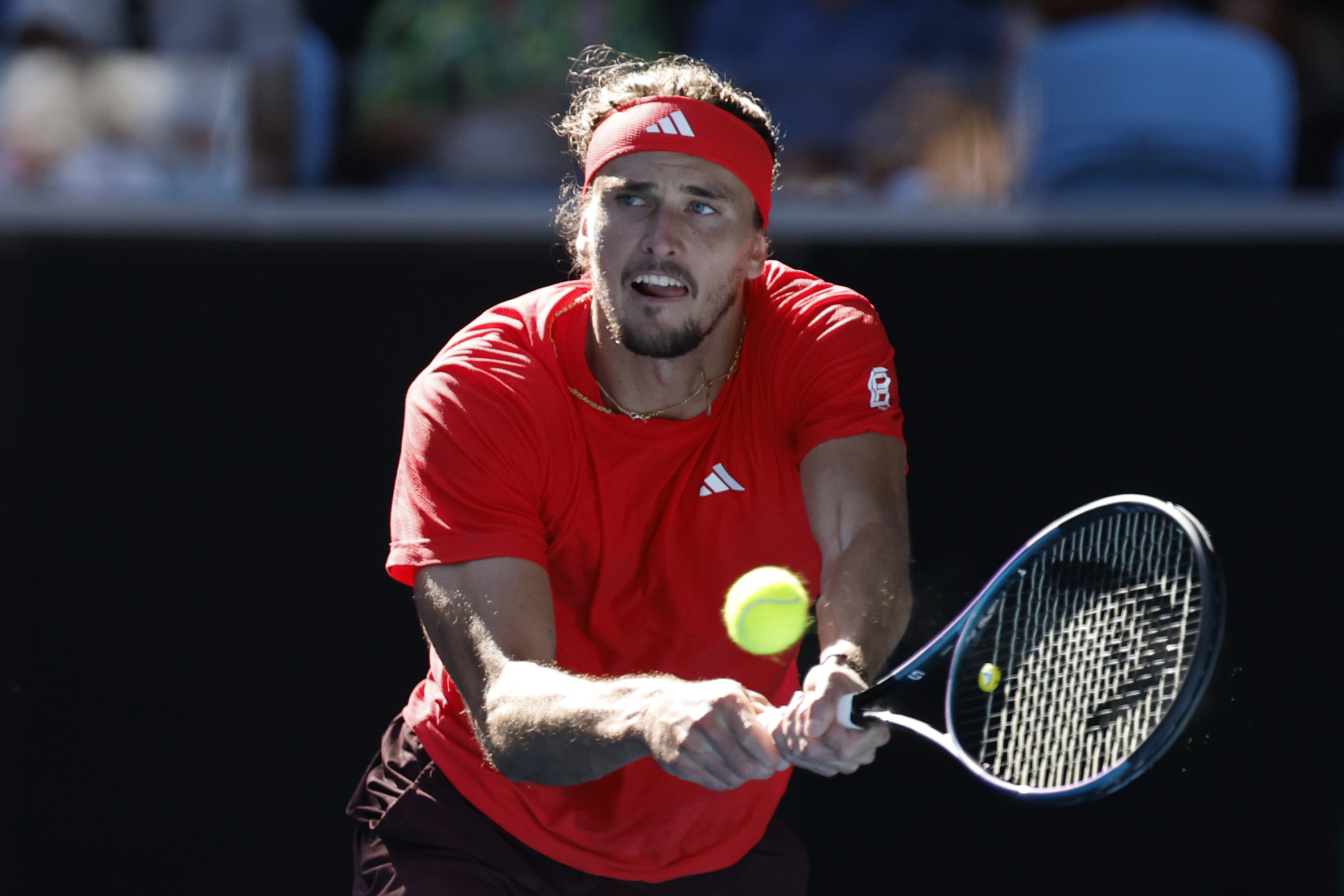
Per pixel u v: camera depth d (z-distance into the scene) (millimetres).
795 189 16188
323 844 14984
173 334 15500
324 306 15531
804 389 8781
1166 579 7414
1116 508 7484
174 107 16688
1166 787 14297
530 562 8469
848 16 16609
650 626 9273
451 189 16625
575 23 16734
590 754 7453
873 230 15172
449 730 9648
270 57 16688
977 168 16094
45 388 15461
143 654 15188
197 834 15047
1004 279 14977
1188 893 14242
